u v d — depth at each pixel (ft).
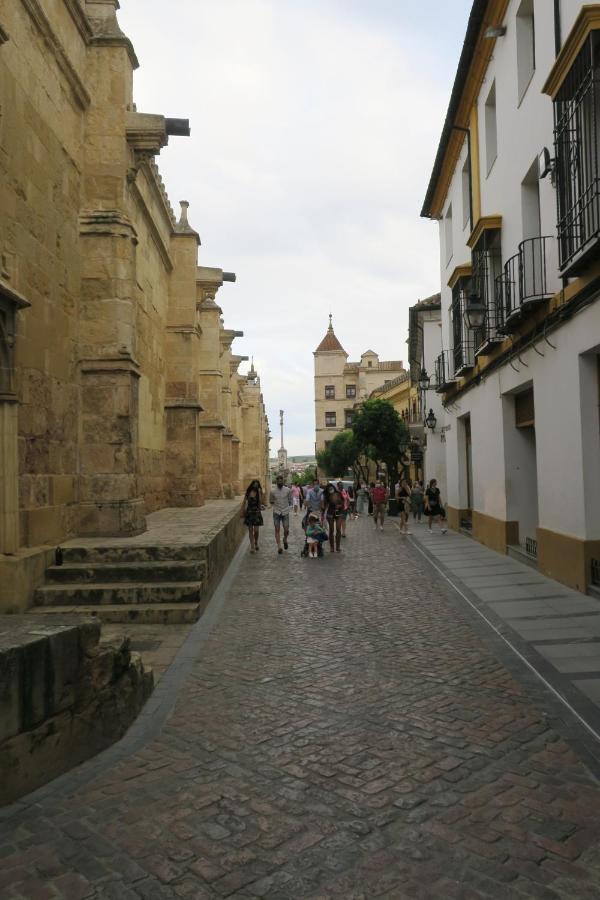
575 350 31.58
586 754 14.19
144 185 50.06
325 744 14.94
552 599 30.71
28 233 28.37
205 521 45.01
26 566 26.50
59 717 13.41
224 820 11.67
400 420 119.34
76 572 28.58
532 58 39.73
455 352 61.36
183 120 36.55
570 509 33.04
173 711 17.11
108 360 34.96
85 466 34.65
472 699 17.75
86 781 13.17
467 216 59.26
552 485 35.68
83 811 11.98
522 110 38.99
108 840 11.05
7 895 9.61
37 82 29.35
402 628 26.11
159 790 12.80
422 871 10.11
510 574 38.70
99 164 35.78
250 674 20.21
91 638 14.43
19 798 12.40
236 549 55.16
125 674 16.01
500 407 47.73
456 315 60.13
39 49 29.53
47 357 30.58
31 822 11.58
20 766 12.44
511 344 42.39
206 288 70.38
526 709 16.94
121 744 15.01
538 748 14.55
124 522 34.24
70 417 33.60
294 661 21.58
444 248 71.61
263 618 28.07
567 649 22.43
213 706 17.47
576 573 32.17
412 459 116.98
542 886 9.70
